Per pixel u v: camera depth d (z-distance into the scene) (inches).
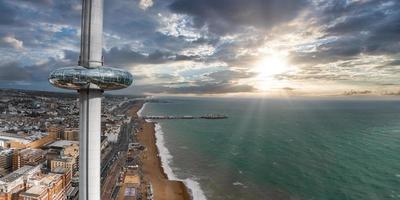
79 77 3341.5
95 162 3518.7
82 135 3496.6
